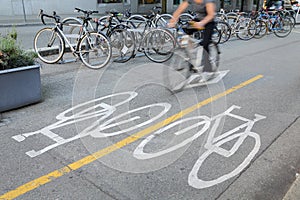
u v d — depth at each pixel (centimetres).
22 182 285
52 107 455
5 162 314
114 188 281
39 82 465
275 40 1161
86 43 669
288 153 345
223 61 768
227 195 276
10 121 406
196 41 562
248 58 816
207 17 550
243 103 486
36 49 719
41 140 360
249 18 1147
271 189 285
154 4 1889
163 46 677
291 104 487
